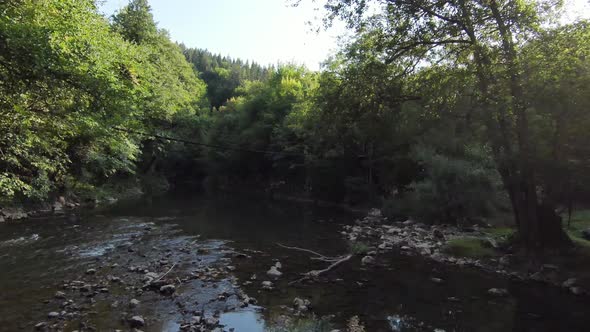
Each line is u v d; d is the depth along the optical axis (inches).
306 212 1414.9
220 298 441.1
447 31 631.2
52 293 438.0
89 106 487.8
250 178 2691.9
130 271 537.6
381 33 689.6
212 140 2731.3
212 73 5226.4
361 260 650.2
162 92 1501.0
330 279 536.1
